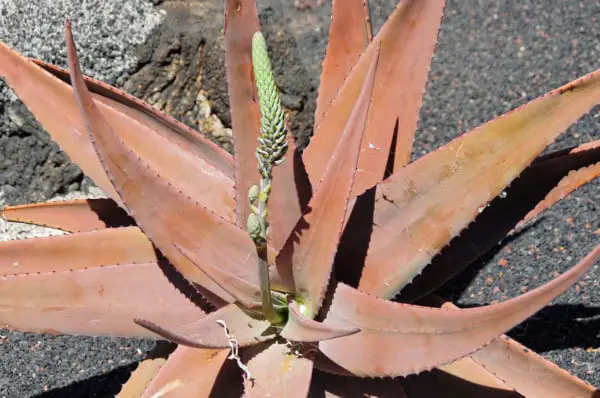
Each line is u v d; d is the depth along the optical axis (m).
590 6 2.61
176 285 1.82
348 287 1.72
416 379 1.83
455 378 1.81
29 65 1.89
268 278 1.66
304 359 1.71
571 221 2.26
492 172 1.75
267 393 1.68
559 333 2.10
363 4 1.92
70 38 1.58
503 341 1.80
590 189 2.29
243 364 1.73
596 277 2.18
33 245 1.85
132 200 1.70
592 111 2.41
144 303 1.81
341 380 1.77
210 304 1.82
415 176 1.77
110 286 1.80
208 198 1.90
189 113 2.32
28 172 2.30
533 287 2.18
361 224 1.80
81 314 1.79
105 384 2.11
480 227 1.86
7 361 2.15
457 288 2.19
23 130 2.27
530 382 1.80
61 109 1.91
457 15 2.63
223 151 1.92
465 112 2.47
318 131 1.89
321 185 1.67
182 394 1.73
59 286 1.78
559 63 2.52
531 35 2.58
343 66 1.97
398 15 1.83
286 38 2.32
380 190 1.79
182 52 2.29
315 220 1.69
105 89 1.92
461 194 1.77
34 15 2.22
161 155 1.91
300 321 1.66
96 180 1.90
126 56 2.25
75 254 1.87
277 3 2.57
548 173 1.83
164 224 1.72
